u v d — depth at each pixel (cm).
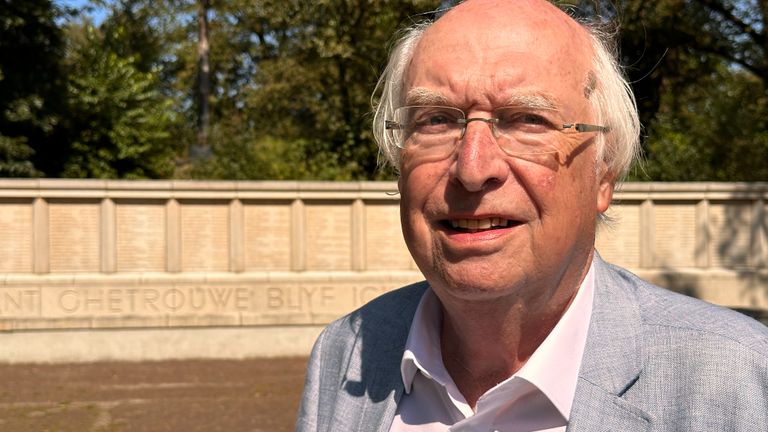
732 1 1727
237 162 1513
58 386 913
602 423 141
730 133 1703
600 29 177
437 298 175
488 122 147
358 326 188
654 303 154
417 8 1716
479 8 155
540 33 150
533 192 146
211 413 790
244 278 1080
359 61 1959
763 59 1800
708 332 142
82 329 1052
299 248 1092
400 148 165
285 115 2552
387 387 172
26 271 1055
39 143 1867
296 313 1085
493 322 155
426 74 153
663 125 1847
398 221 1108
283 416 780
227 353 1074
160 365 1035
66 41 1830
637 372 143
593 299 157
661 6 1662
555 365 148
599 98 156
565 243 149
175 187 1071
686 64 1881
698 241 1133
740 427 132
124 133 1944
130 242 1070
